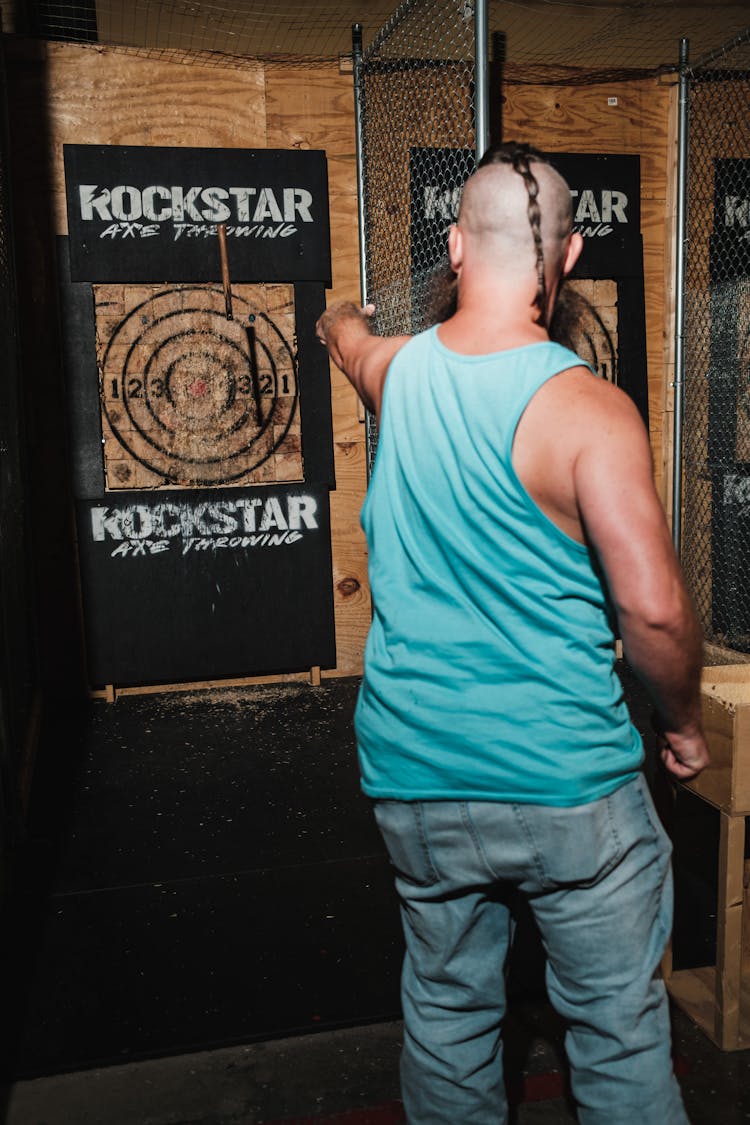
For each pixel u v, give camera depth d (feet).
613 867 3.58
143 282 13.74
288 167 13.94
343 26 14.70
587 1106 3.73
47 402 13.84
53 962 7.42
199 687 14.88
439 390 3.60
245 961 7.36
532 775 3.43
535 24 14.96
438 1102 3.98
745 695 5.85
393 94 13.87
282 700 14.21
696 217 15.23
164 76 13.58
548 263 3.66
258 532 14.49
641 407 15.51
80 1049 6.31
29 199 13.42
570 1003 3.73
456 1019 3.94
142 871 8.91
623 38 15.33
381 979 7.07
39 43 13.15
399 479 3.74
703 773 6.00
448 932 3.82
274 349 14.30
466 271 3.75
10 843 9.20
